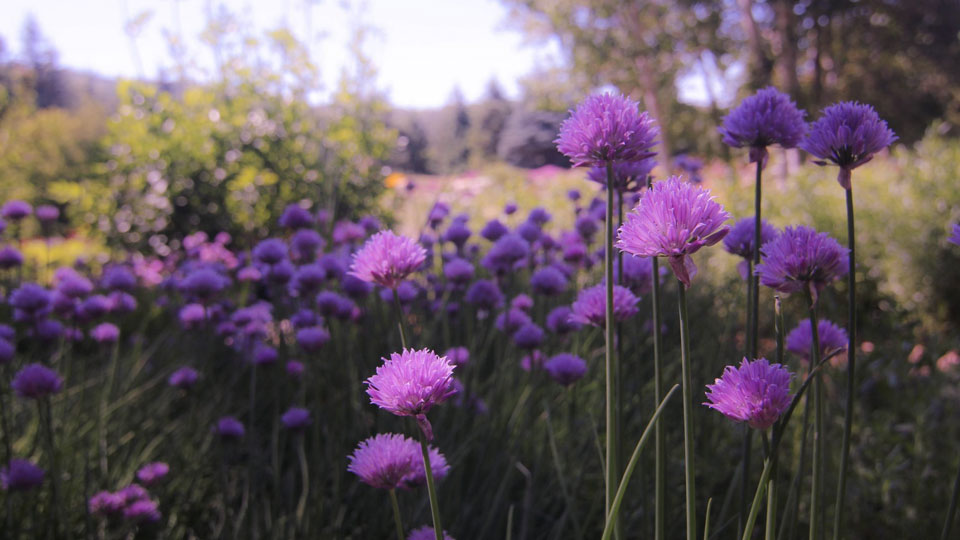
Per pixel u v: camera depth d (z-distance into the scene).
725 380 0.81
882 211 5.68
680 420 2.58
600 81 18.36
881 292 5.27
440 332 3.07
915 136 19.00
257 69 6.64
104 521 2.07
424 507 1.86
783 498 2.19
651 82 17.81
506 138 51.28
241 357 3.23
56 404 2.81
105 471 2.28
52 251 5.77
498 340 2.72
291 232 6.12
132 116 6.32
